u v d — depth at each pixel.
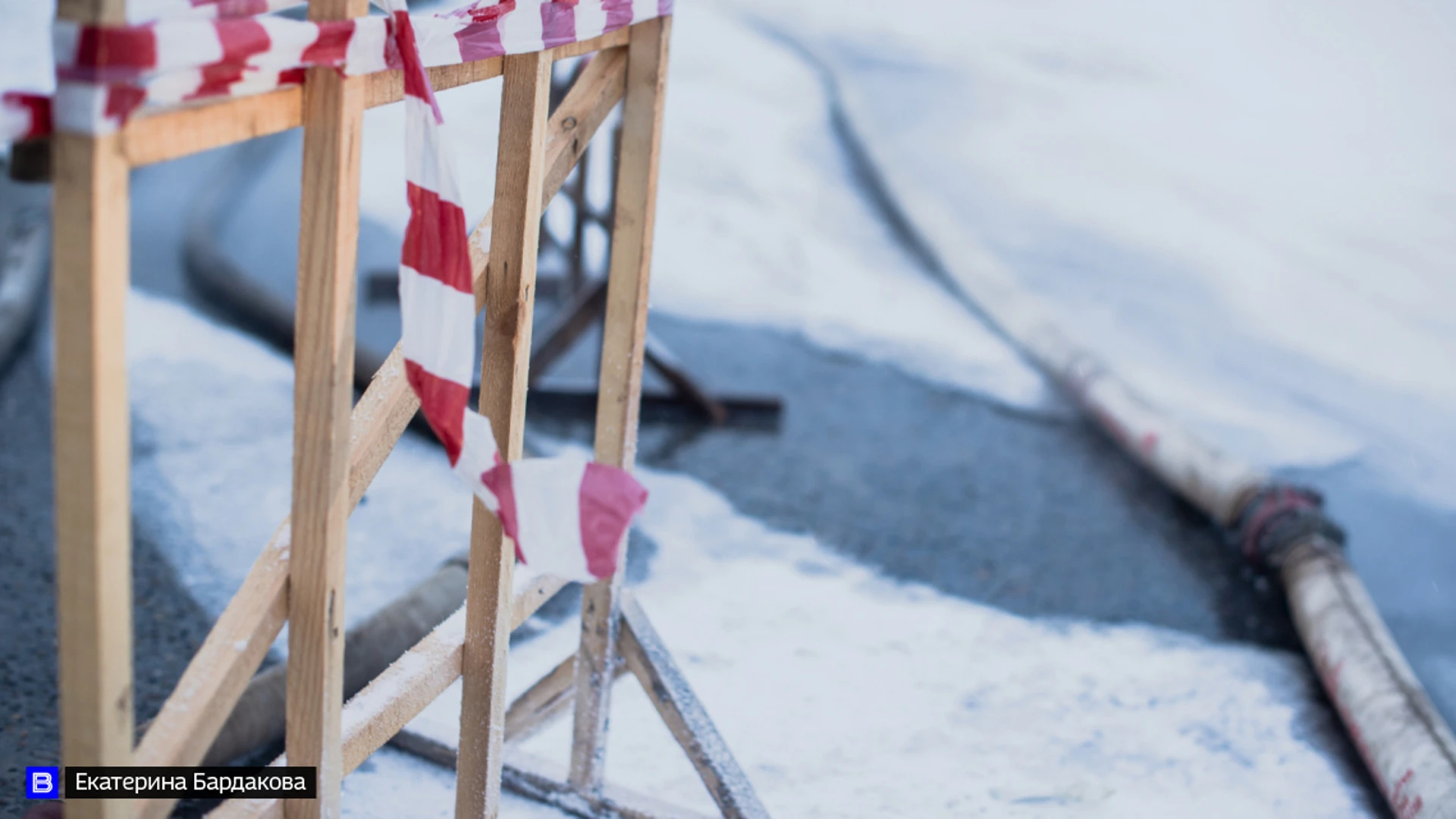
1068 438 5.17
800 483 4.38
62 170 1.03
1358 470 5.20
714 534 3.86
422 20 1.34
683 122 9.59
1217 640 3.55
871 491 4.40
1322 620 3.40
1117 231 8.56
